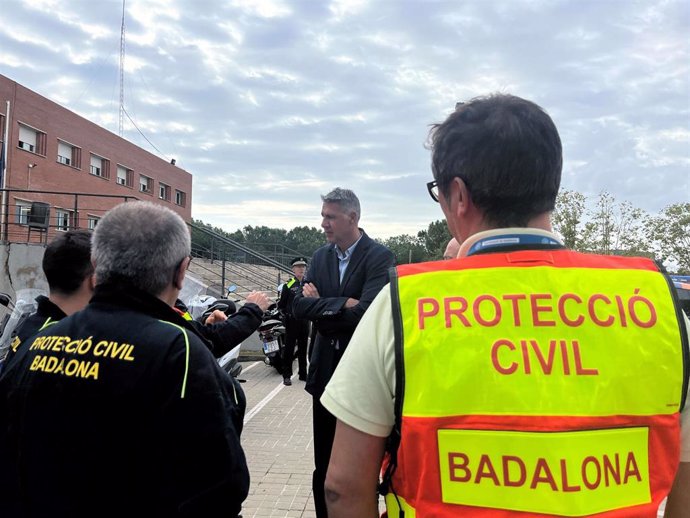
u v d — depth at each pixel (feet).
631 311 3.40
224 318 9.90
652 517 3.18
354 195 9.36
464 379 3.21
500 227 3.71
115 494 4.10
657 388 3.27
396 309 3.47
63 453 4.13
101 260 4.86
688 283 18.12
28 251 33.86
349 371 3.63
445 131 3.93
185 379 4.27
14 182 72.49
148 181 113.09
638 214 76.84
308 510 11.65
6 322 12.65
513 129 3.59
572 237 72.64
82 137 88.38
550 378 3.19
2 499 4.33
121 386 4.18
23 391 4.43
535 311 3.35
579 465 3.09
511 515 3.07
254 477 13.55
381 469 3.89
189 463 4.12
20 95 73.67
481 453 3.15
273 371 28.50
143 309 4.73
